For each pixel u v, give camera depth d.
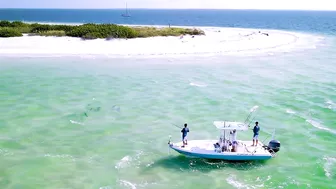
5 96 36.16
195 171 21.89
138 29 81.81
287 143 26.36
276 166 22.80
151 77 45.53
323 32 111.06
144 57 58.47
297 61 58.38
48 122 29.36
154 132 27.86
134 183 20.34
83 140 26.08
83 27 74.88
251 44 72.81
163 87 40.84
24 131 27.34
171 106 34.09
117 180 20.62
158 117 31.12
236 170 22.14
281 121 30.77
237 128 22.42
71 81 42.84
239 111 33.06
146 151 24.53
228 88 41.03
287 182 20.84
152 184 20.27
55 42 67.06
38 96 36.47
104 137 26.72
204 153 22.31
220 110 33.22
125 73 47.53
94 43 67.25
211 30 100.75
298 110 33.69
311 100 36.84
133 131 27.98
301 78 46.59
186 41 71.69
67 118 30.36
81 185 19.97
